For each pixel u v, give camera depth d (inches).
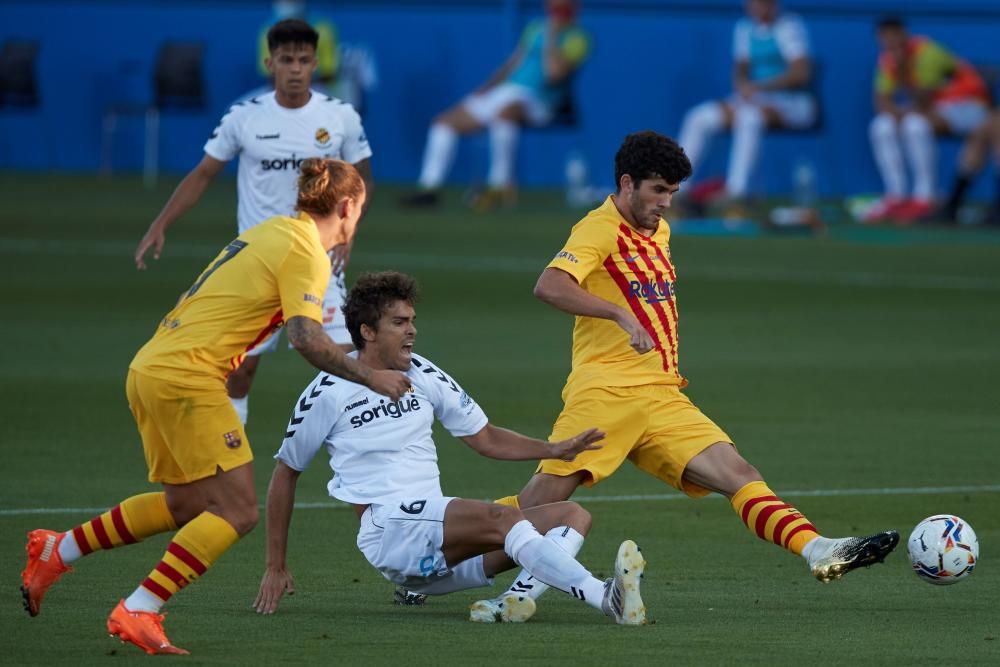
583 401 927.0
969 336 2026.3
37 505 1125.1
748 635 808.3
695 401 1585.9
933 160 3560.5
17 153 4370.1
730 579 951.0
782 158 4003.4
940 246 3019.2
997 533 1075.9
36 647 775.7
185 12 4217.5
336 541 1043.3
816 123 3427.7
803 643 792.3
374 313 850.8
